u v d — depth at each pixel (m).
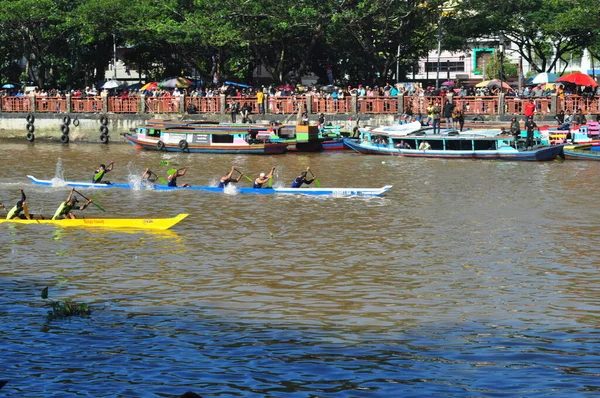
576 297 22.34
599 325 19.84
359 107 63.81
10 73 84.19
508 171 49.19
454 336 19.00
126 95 69.50
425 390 15.76
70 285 23.52
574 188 42.31
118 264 26.08
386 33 70.88
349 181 45.62
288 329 19.47
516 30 78.75
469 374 16.58
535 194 40.47
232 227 32.25
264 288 23.22
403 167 51.53
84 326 19.58
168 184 42.41
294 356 17.58
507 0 74.94
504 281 24.05
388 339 18.75
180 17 73.06
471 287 23.39
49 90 74.38
